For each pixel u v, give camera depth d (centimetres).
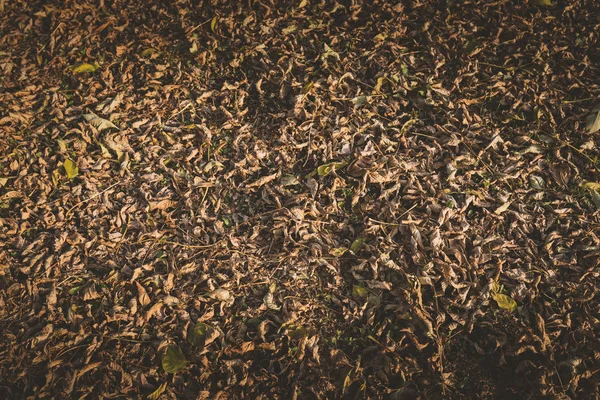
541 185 221
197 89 252
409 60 258
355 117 239
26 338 185
